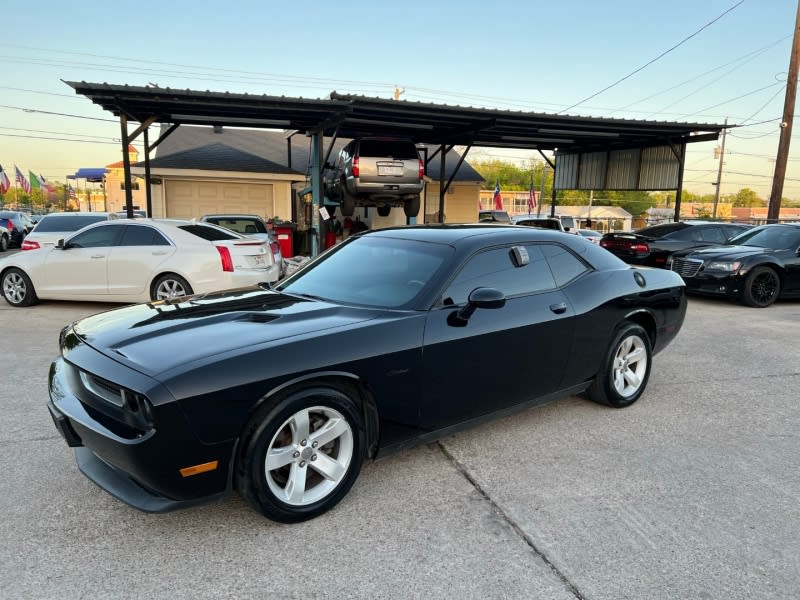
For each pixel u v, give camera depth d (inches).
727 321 325.1
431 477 127.7
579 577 93.5
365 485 123.5
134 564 94.7
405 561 96.9
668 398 186.7
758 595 89.8
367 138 510.9
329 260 157.5
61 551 97.9
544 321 144.4
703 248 411.5
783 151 761.6
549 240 159.0
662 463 137.0
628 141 693.3
